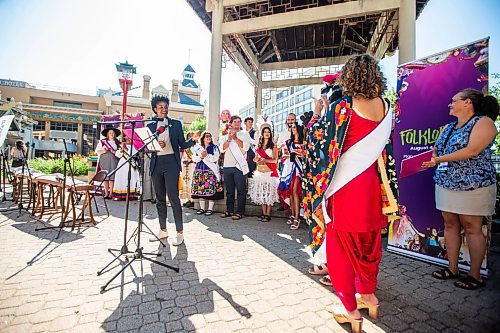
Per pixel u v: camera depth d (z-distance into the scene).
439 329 1.81
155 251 3.16
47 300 2.02
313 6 6.82
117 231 3.94
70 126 31.45
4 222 4.25
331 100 2.04
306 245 3.54
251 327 1.77
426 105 3.10
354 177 1.75
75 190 3.91
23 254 2.93
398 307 2.08
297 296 2.20
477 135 2.30
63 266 2.65
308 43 8.70
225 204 5.53
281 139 5.22
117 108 31.20
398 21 5.54
